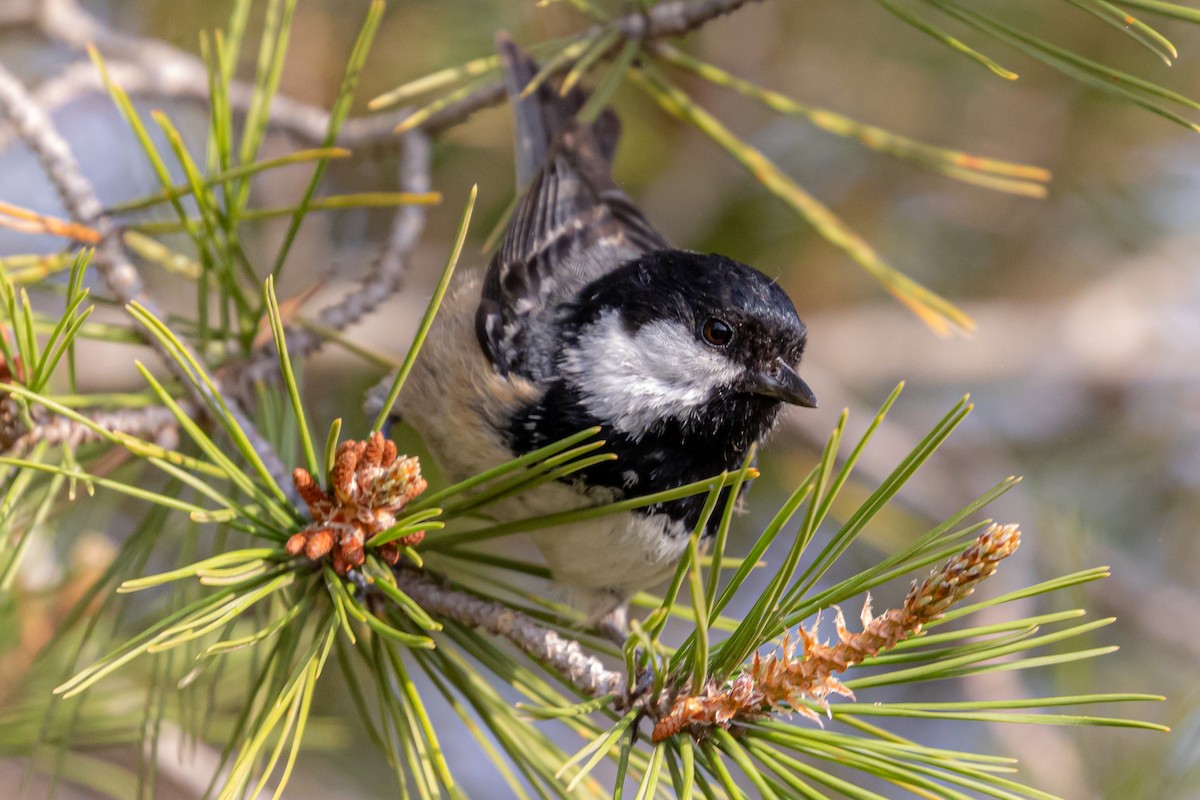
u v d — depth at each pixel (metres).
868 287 12.98
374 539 4.97
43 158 6.39
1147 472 12.80
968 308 13.15
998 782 4.10
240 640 4.39
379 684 5.49
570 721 5.52
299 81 11.10
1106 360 13.29
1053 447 13.05
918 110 11.83
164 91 9.10
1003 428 13.24
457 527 8.73
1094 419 13.36
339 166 11.79
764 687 4.45
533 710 4.55
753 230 11.91
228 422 4.94
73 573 6.99
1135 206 12.32
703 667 4.37
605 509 5.38
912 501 11.70
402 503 5.11
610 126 9.98
